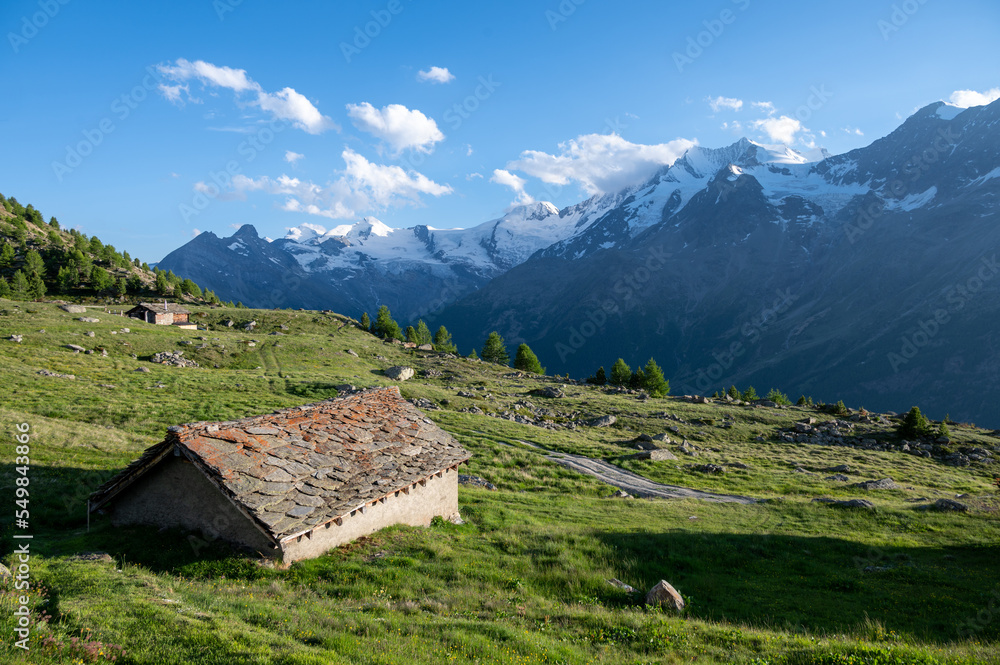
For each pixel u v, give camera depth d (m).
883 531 29.97
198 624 10.81
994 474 64.69
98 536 17.73
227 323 133.38
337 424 23.14
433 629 12.54
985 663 11.47
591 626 14.19
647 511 32.97
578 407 88.19
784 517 32.78
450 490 25.48
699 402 106.81
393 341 144.50
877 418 98.81
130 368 68.19
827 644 12.91
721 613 17.25
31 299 132.75
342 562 17.52
